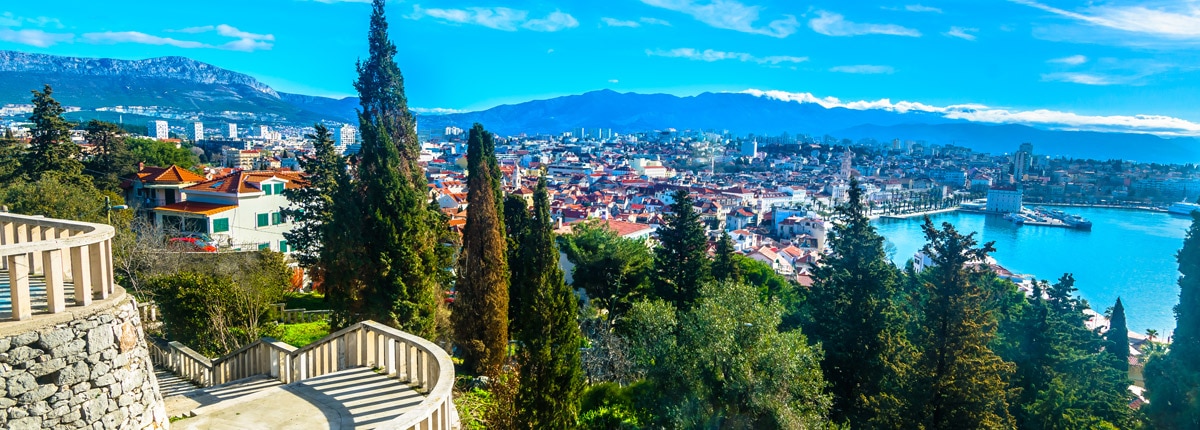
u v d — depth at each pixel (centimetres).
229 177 5753
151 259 3538
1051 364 4334
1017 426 3731
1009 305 5012
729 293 3228
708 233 14025
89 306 1009
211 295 2686
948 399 2980
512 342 3453
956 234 3144
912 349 3481
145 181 5744
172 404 1368
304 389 1351
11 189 4081
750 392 2788
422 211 3192
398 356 1412
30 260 1285
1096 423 3756
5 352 898
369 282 2841
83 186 5153
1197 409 2764
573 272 4694
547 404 2109
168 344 2377
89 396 994
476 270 2905
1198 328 2883
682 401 2788
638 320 3269
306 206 4475
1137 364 6619
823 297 4278
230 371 1883
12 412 904
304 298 4212
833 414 3728
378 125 2955
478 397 2472
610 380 3253
